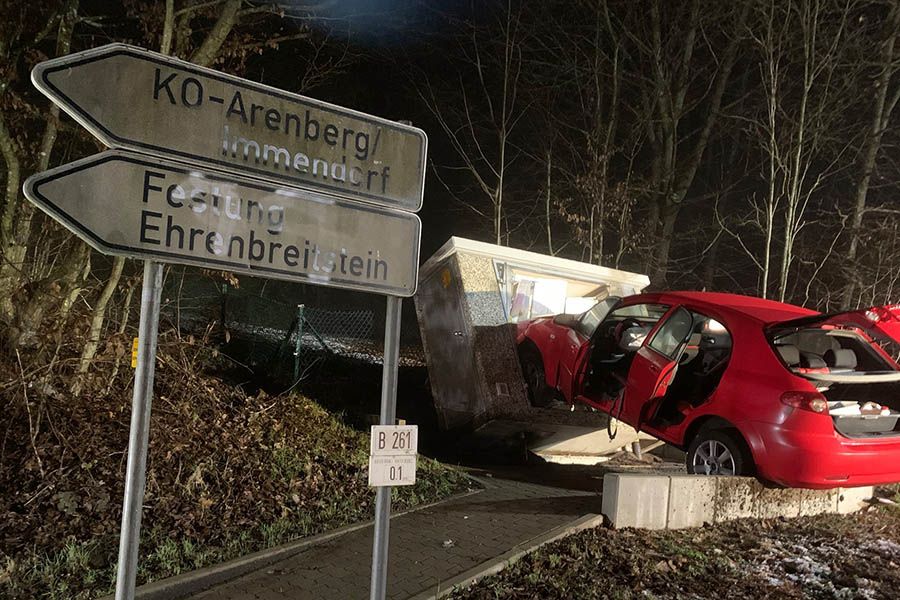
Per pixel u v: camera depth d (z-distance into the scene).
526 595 4.14
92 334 6.32
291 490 5.90
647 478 5.46
